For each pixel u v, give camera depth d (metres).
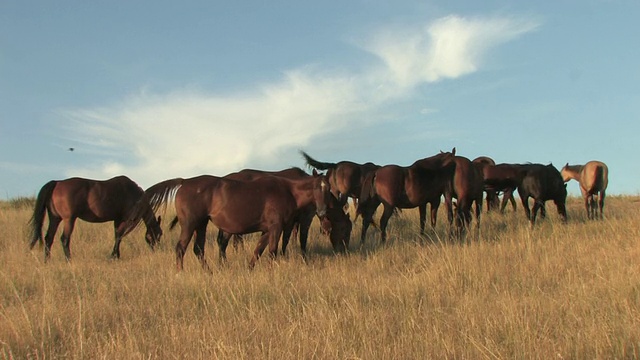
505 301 7.42
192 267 10.82
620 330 5.87
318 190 11.07
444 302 7.98
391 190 13.51
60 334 6.26
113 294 8.40
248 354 5.55
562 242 11.91
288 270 10.35
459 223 14.02
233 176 13.23
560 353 5.36
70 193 12.99
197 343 5.86
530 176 16.34
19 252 12.72
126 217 13.69
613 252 10.59
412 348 5.70
